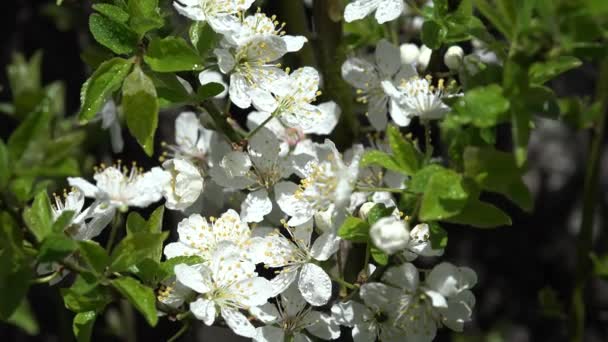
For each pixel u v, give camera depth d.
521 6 0.27
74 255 0.29
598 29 0.26
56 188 0.35
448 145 0.31
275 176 0.32
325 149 0.31
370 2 0.33
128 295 0.28
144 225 0.30
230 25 0.30
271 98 0.32
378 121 0.34
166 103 0.30
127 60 0.29
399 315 0.30
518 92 0.27
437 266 0.30
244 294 0.30
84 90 0.29
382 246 0.28
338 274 0.32
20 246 0.27
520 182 0.27
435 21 0.31
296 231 0.31
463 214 0.28
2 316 0.27
